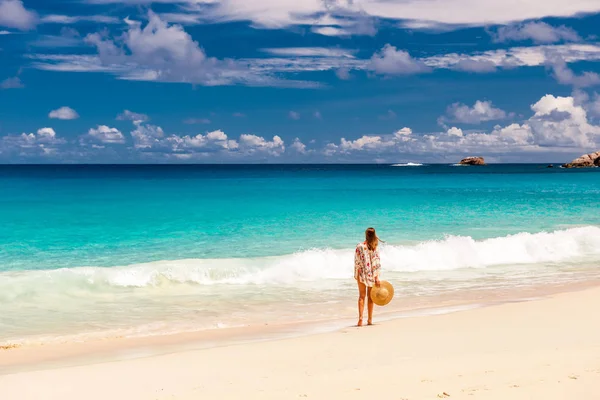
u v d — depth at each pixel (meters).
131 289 14.19
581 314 10.94
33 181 79.50
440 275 16.56
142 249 20.09
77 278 14.38
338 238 22.52
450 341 9.02
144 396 6.59
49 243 21.20
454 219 29.05
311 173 140.62
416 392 5.96
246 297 13.62
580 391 5.66
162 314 12.04
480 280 15.90
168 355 8.50
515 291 14.42
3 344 9.71
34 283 14.01
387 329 10.12
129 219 28.59
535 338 9.02
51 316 11.77
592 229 23.03
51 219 28.39
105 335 10.41
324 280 15.60
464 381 6.32
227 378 7.21
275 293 14.09
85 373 7.60
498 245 19.66
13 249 19.89
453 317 10.95
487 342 8.85
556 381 6.06
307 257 17.00
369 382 6.53
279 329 10.73
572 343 8.56
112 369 7.77
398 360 7.84
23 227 25.39
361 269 10.76
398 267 17.53
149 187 61.72
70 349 9.44
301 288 14.67
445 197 45.50
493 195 48.19
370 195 48.19
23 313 11.95
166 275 14.91
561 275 16.66
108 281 14.39
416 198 44.44
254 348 8.88
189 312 12.22
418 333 9.70
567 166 167.88
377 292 10.57
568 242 20.67
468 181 80.25
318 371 7.38
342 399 5.87
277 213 31.81
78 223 26.92
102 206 35.78
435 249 18.75
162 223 27.08
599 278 16.20
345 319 11.59
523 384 6.02
